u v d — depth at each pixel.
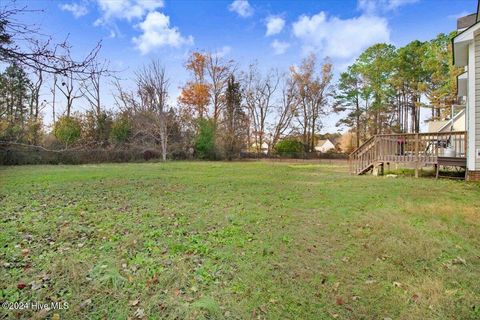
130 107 23.58
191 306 2.37
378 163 11.67
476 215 5.00
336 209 5.64
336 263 3.21
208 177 10.93
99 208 5.71
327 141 45.06
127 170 13.58
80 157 17.92
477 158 8.73
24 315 2.24
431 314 2.29
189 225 4.59
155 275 2.90
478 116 8.61
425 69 29.48
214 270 3.02
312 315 2.29
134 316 2.25
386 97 33.62
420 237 3.97
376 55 33.22
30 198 6.59
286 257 3.37
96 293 2.57
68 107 19.53
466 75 10.63
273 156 31.41
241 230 4.35
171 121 24.58
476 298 2.50
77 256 3.34
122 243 3.78
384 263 3.21
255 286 2.71
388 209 5.55
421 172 11.79
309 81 35.41
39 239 3.91
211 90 34.03
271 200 6.54
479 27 8.42
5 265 3.07
